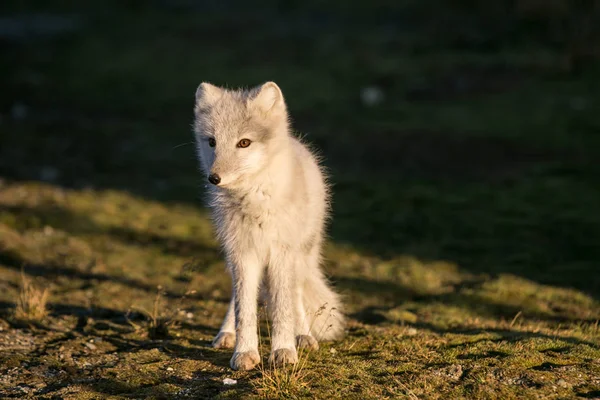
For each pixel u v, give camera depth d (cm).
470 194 1652
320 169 897
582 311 1038
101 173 1864
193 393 690
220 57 3438
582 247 1325
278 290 766
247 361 745
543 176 1745
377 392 674
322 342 854
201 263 1057
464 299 1095
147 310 1011
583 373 703
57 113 2475
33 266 1212
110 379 734
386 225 1493
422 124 2239
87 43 3806
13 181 1741
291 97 2628
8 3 5212
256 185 742
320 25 4241
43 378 742
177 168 1931
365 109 2455
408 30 3903
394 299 1117
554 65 2928
